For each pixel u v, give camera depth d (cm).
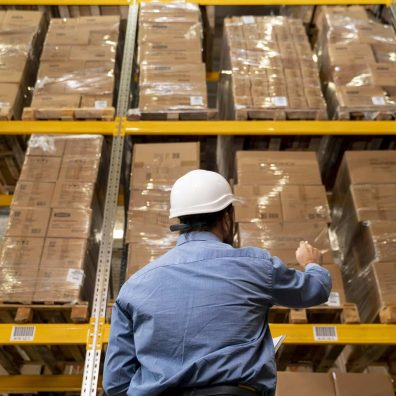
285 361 300
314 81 331
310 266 184
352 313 252
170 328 154
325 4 399
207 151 363
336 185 336
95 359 238
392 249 269
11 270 257
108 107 326
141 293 163
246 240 273
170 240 274
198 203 177
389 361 301
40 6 411
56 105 326
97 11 418
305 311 255
